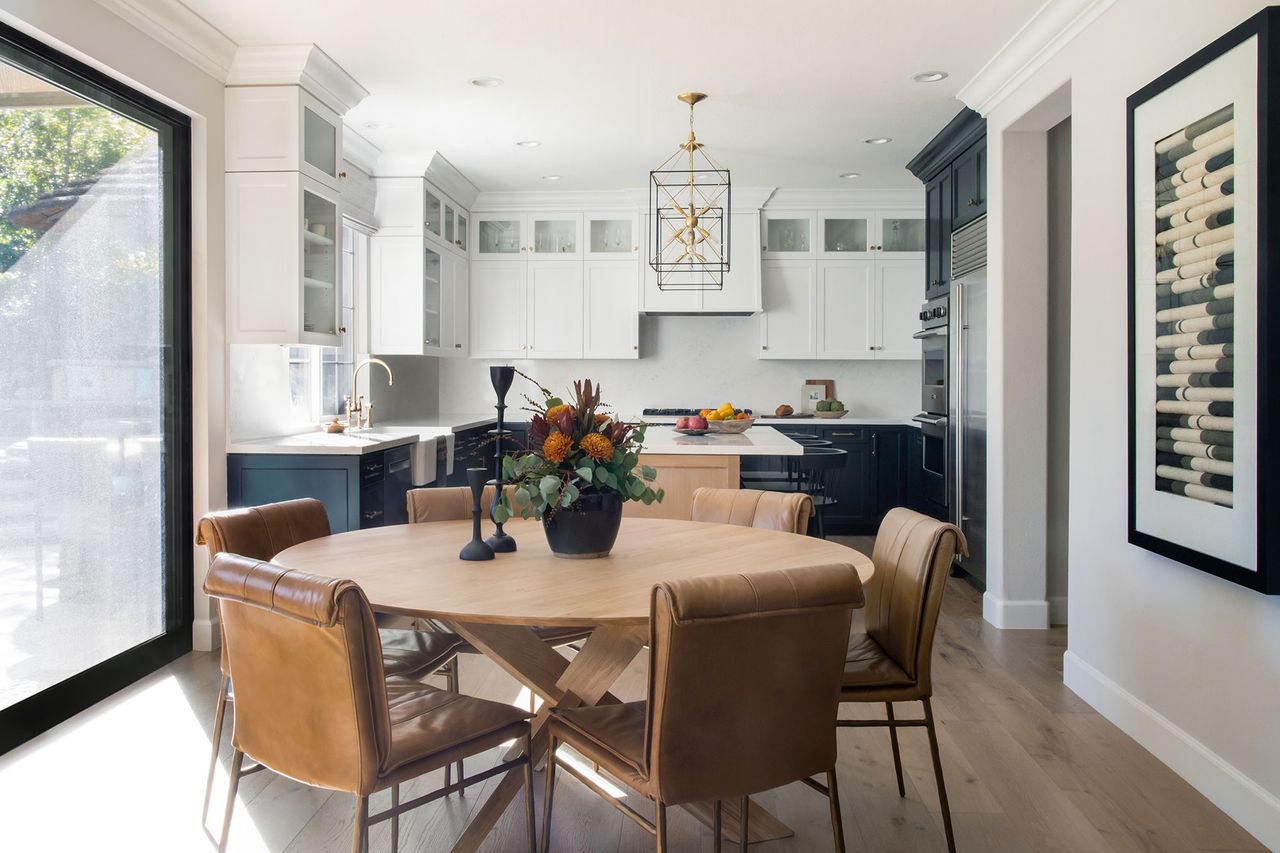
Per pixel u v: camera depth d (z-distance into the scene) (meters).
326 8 3.38
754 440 4.55
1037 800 2.47
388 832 2.28
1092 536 3.18
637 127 4.95
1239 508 2.19
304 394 5.02
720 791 1.60
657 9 3.39
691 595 1.48
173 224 3.64
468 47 3.77
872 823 2.34
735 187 6.49
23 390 2.86
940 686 3.42
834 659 1.66
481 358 7.14
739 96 4.41
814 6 3.36
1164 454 2.56
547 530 2.24
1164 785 2.56
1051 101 3.66
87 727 2.96
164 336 3.61
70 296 3.06
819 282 6.73
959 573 5.39
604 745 1.75
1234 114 2.19
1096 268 3.12
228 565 1.71
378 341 5.73
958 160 4.96
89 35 2.98
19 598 2.86
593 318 6.76
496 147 5.38
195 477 3.78
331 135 4.20
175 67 3.49
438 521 2.88
